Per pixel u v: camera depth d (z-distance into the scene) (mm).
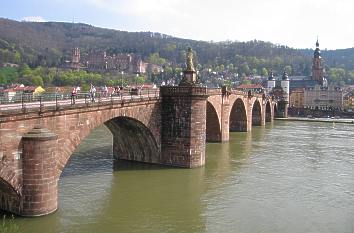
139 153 69125
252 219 43531
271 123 176500
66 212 43375
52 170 40938
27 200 39562
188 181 58094
